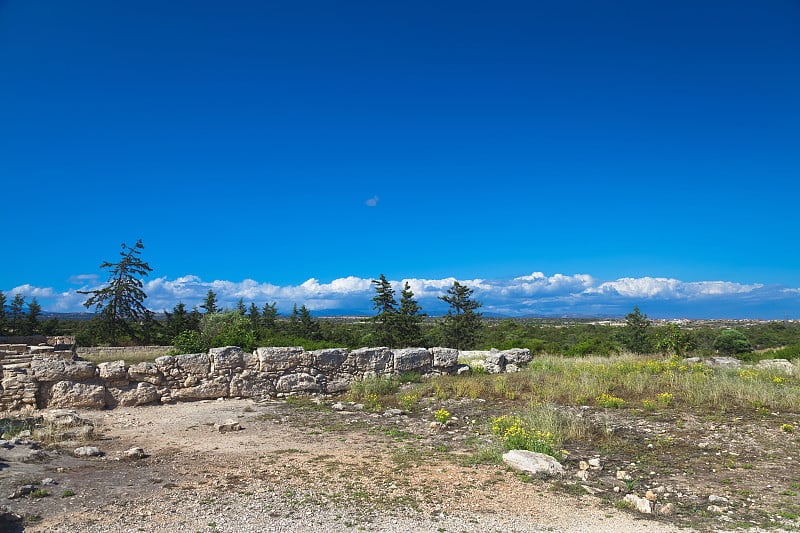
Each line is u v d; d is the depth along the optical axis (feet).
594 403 44.21
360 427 40.40
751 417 38.86
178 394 51.65
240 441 35.78
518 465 29.50
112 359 92.58
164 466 29.17
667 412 40.63
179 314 178.60
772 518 23.26
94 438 36.11
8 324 176.76
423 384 57.06
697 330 162.30
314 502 23.63
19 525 20.22
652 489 26.76
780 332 169.07
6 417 41.75
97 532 19.74
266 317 194.90
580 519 22.81
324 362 58.80
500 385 51.47
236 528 20.40
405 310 152.76
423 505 23.73
